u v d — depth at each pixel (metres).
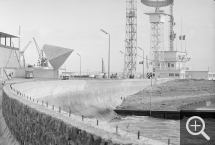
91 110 83.88
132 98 112.75
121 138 11.23
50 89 68.75
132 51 140.25
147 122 67.81
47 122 16.30
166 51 160.88
